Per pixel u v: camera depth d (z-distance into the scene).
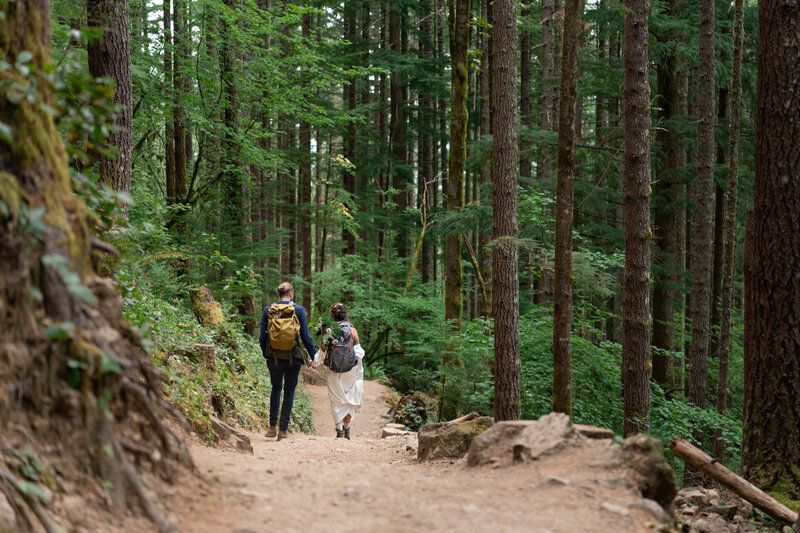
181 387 6.07
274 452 6.59
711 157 12.33
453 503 3.53
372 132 26.27
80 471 2.79
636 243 8.84
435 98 27.61
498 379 8.85
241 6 14.65
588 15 14.09
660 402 10.80
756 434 7.02
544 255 12.89
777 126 6.86
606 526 3.21
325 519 3.23
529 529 3.12
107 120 3.85
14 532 2.31
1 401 2.62
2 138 2.84
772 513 5.94
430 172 27.19
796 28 6.77
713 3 12.16
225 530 2.98
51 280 2.88
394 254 23.64
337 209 21.41
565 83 7.67
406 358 20.36
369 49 25.78
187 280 12.86
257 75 15.18
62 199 3.10
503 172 9.18
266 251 15.70
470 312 32.19
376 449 7.65
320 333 9.24
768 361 6.94
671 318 15.30
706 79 12.26
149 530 2.81
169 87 13.70
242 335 12.73
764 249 6.98
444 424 6.31
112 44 7.01
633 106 8.87
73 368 2.83
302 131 21.36
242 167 15.46
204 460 4.41
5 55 3.03
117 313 3.36
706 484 9.59
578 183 14.99
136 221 10.51
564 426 4.50
